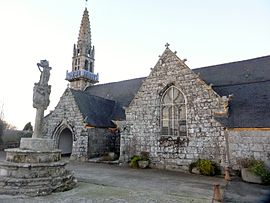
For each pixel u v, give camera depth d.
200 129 13.95
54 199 7.30
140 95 16.95
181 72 15.45
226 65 19.25
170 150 14.84
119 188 9.09
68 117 19.78
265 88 14.16
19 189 7.65
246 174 10.99
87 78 34.44
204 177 12.16
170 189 9.14
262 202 7.52
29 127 35.25
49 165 8.58
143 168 14.98
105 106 22.72
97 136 19.36
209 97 14.02
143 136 16.16
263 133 11.91
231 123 12.94
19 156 8.73
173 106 15.48
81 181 10.38
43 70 10.51
